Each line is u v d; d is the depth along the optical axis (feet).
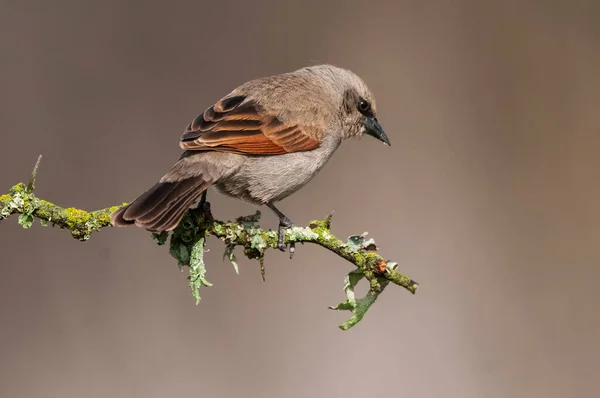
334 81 34.96
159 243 27.35
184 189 27.53
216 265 47.65
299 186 31.78
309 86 32.91
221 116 29.71
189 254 27.20
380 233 51.78
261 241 27.02
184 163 28.55
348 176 53.06
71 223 25.36
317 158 31.91
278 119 30.53
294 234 26.76
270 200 31.14
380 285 26.08
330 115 32.73
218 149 29.07
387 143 36.32
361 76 56.65
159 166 51.44
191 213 27.37
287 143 30.53
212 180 28.43
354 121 35.91
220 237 27.17
